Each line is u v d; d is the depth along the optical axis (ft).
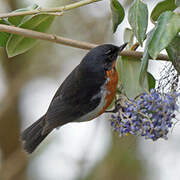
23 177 47.44
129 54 28.35
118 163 43.96
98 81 29.86
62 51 47.37
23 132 34.76
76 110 31.40
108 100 30.45
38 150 45.32
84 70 30.32
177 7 26.68
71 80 31.42
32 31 28.86
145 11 24.56
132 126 24.59
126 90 27.99
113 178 44.11
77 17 45.50
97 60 29.73
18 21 30.83
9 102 47.80
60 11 28.14
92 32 44.91
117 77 29.86
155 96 24.00
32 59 48.55
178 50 24.36
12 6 47.57
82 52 46.80
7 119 49.60
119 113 26.00
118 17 27.07
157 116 24.07
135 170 43.70
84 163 44.34
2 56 49.21
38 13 28.43
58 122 31.81
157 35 22.66
